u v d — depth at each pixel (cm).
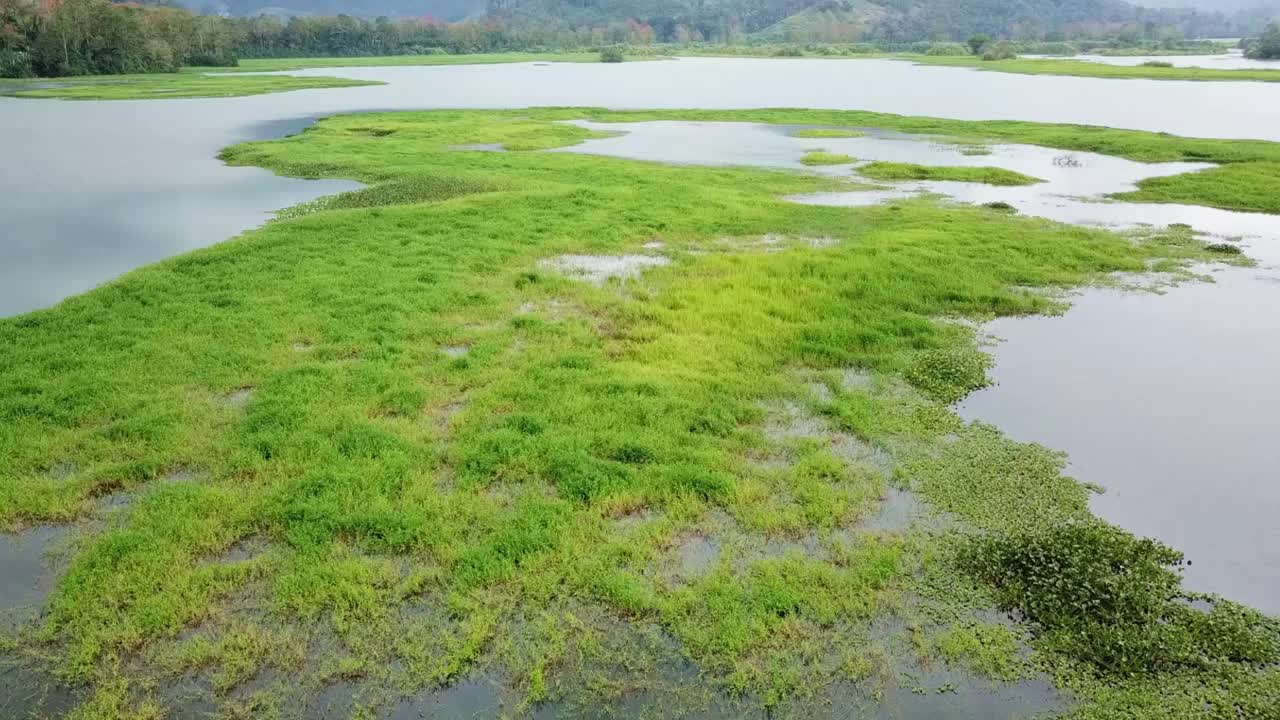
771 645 795
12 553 920
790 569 892
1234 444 1200
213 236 2441
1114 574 886
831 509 1000
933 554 925
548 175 3431
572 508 991
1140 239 2484
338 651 784
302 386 1301
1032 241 2344
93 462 1088
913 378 1408
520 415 1204
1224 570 920
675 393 1311
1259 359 1529
